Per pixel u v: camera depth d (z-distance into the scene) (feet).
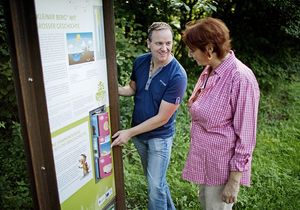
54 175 5.89
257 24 27.81
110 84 7.53
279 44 28.27
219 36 6.61
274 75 26.23
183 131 16.29
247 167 6.79
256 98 6.61
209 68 7.41
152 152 8.77
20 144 11.57
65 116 6.23
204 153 7.23
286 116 21.34
